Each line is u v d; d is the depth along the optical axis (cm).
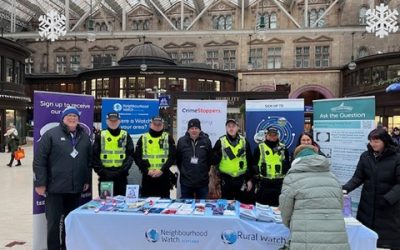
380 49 3916
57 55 4612
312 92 4247
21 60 2919
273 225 455
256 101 767
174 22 4619
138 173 745
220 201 545
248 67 4119
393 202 491
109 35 1980
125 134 621
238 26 4388
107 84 3338
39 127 585
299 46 4128
